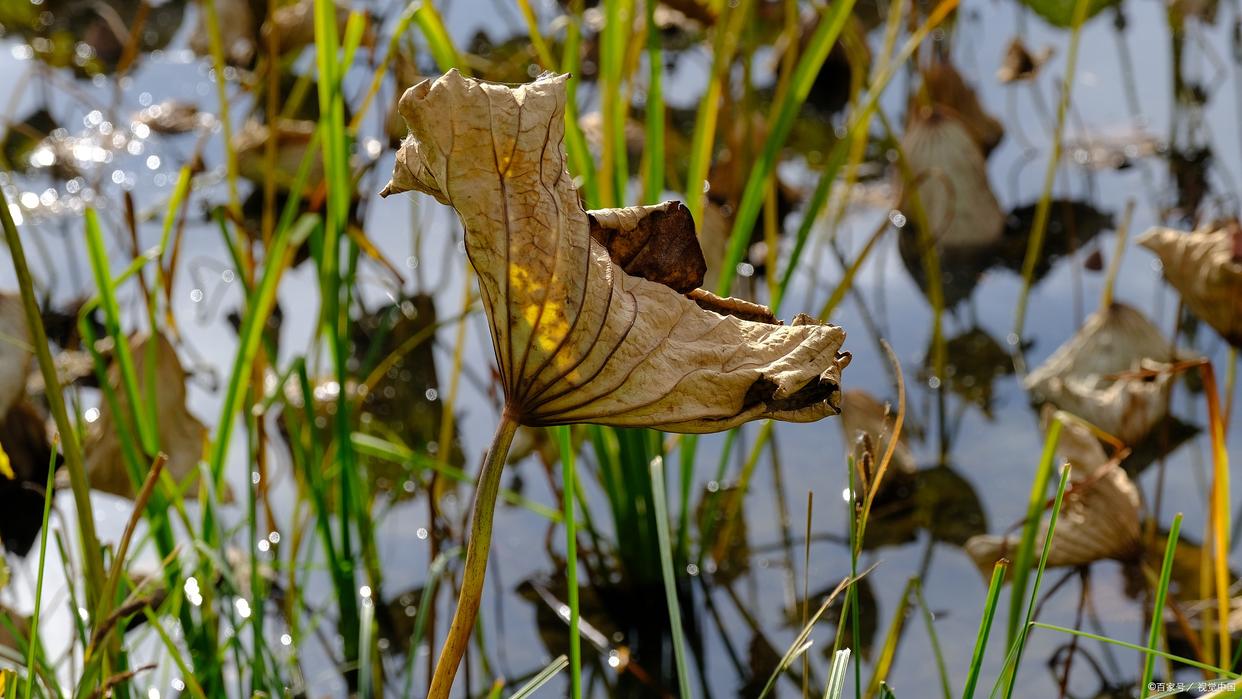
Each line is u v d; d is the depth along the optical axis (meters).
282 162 5.26
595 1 7.44
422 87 2.17
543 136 2.19
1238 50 6.64
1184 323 4.24
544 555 3.37
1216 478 2.62
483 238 2.18
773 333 2.22
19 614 2.82
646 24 3.09
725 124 4.93
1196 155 5.55
